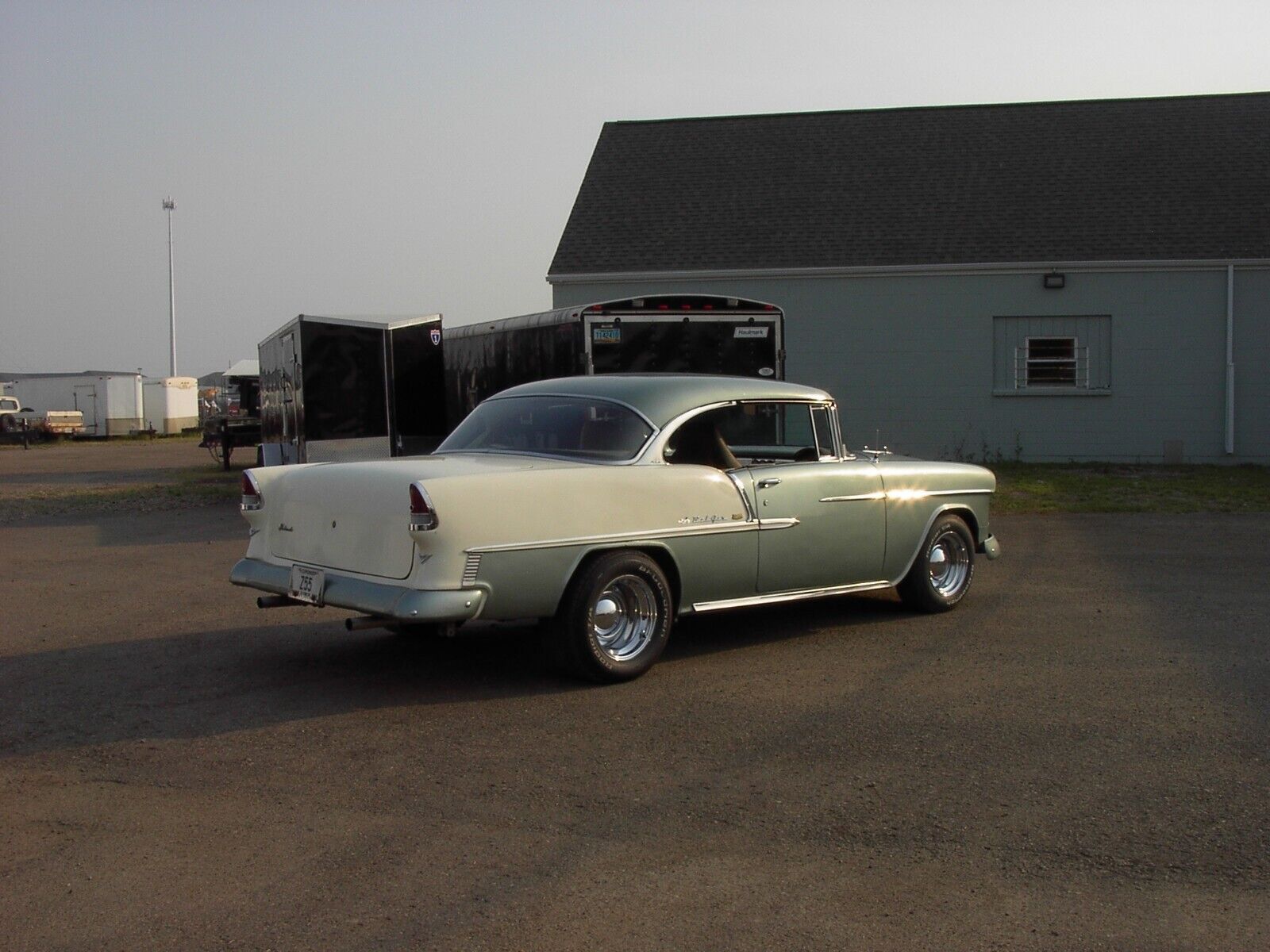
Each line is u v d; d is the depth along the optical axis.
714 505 6.92
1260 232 21.45
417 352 15.34
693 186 24.22
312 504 6.51
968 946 3.61
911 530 8.24
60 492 20.17
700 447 7.08
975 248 21.69
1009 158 24.27
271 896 3.92
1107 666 6.98
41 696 6.32
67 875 4.08
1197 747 5.48
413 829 4.49
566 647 6.39
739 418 7.44
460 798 4.80
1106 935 3.68
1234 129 24.56
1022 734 5.66
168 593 9.64
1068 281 21.30
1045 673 6.83
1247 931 3.71
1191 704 6.16
